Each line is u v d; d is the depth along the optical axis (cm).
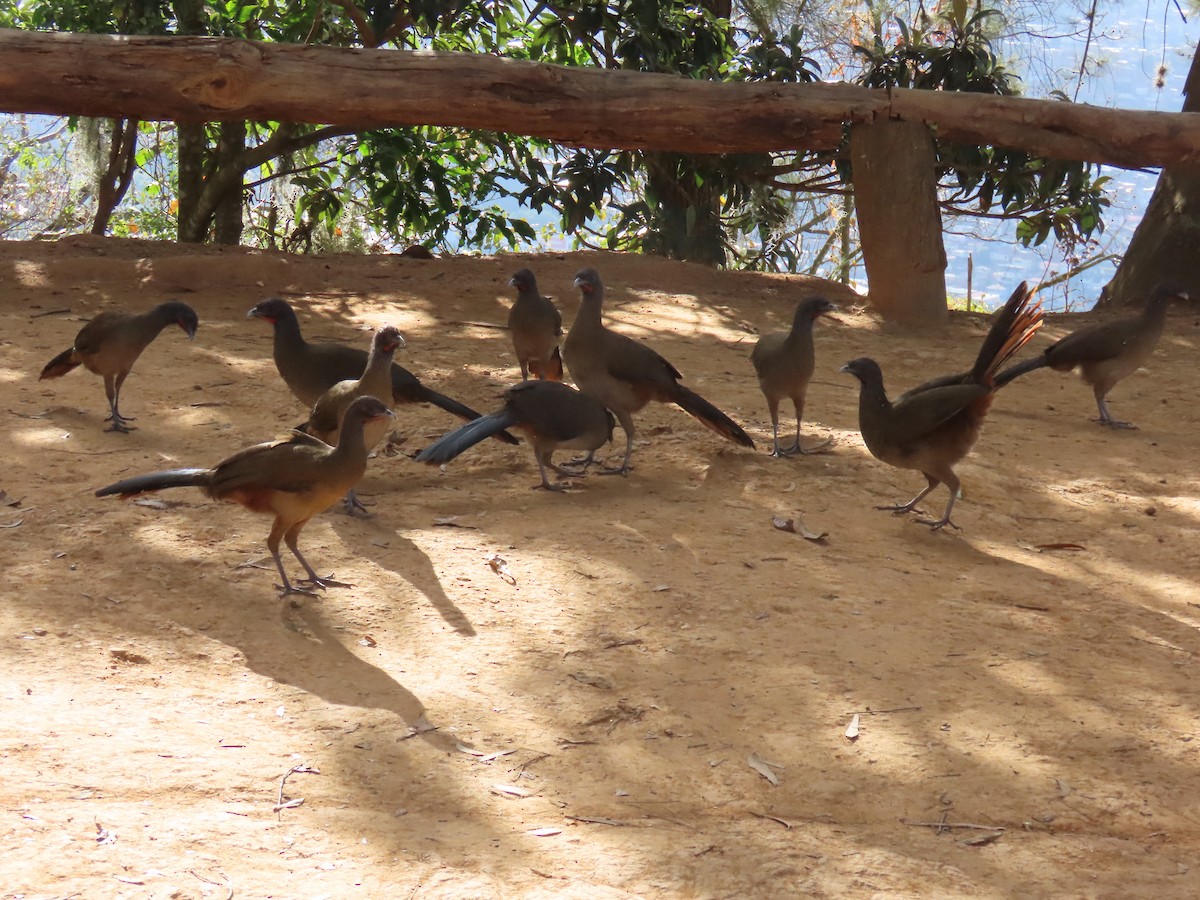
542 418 739
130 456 771
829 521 746
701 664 543
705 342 1250
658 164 1811
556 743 471
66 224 2342
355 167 1798
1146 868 410
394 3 1590
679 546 677
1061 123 1382
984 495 820
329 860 381
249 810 407
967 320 1454
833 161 1667
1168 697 537
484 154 1936
